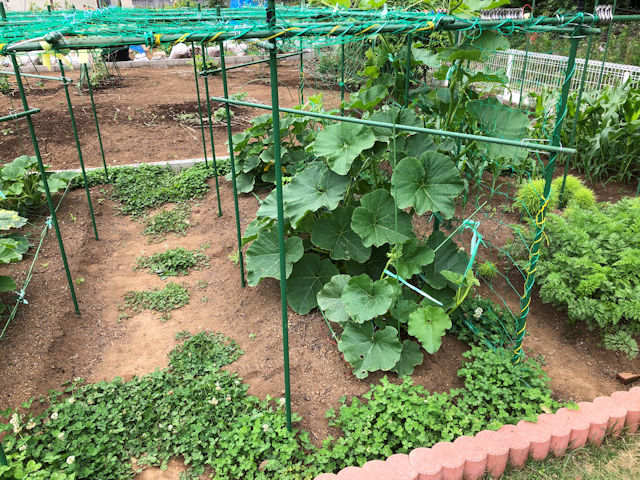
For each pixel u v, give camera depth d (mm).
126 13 2598
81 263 4359
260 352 3367
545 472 2539
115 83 10375
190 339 3504
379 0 2992
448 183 3088
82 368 3283
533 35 7988
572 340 3424
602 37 11133
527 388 2836
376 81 4605
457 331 3428
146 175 5988
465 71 3824
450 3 3256
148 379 3113
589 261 3324
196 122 7922
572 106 5715
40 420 2797
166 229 5066
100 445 2637
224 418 2832
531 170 5352
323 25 2166
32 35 1989
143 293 4047
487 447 2510
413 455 2479
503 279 4055
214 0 11852
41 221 4961
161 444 2699
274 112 2186
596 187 5758
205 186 5832
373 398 2949
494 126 3533
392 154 3469
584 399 2928
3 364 3160
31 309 3666
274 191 3889
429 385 3035
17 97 9102
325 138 3500
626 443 2701
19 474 2324
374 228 3275
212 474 2537
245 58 12852
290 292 3717
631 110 5512
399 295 3217
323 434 2746
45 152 6695
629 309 3074
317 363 3246
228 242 4746
